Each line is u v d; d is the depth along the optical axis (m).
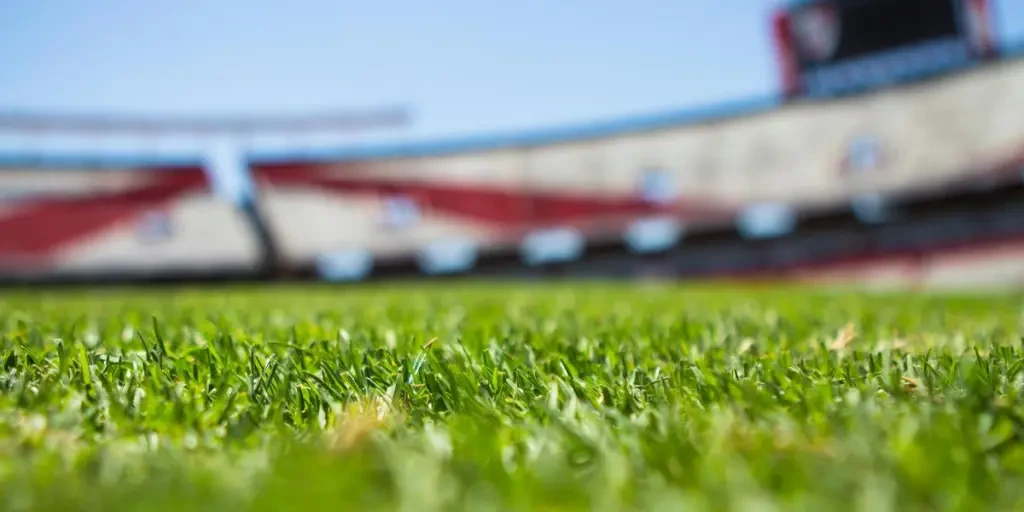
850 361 1.50
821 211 25.66
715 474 0.70
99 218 27.75
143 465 0.77
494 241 29.44
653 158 28.22
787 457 0.75
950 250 24.02
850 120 25.77
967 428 0.85
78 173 27.84
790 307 4.17
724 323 2.71
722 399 1.14
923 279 24.20
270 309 4.58
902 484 0.66
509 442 0.87
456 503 0.61
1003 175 23.38
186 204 28.45
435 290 10.86
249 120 37.31
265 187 29.78
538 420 1.05
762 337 2.19
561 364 1.43
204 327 2.17
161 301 6.71
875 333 2.36
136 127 35.81
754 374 1.38
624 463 0.74
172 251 27.95
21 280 27.02
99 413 1.09
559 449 0.83
